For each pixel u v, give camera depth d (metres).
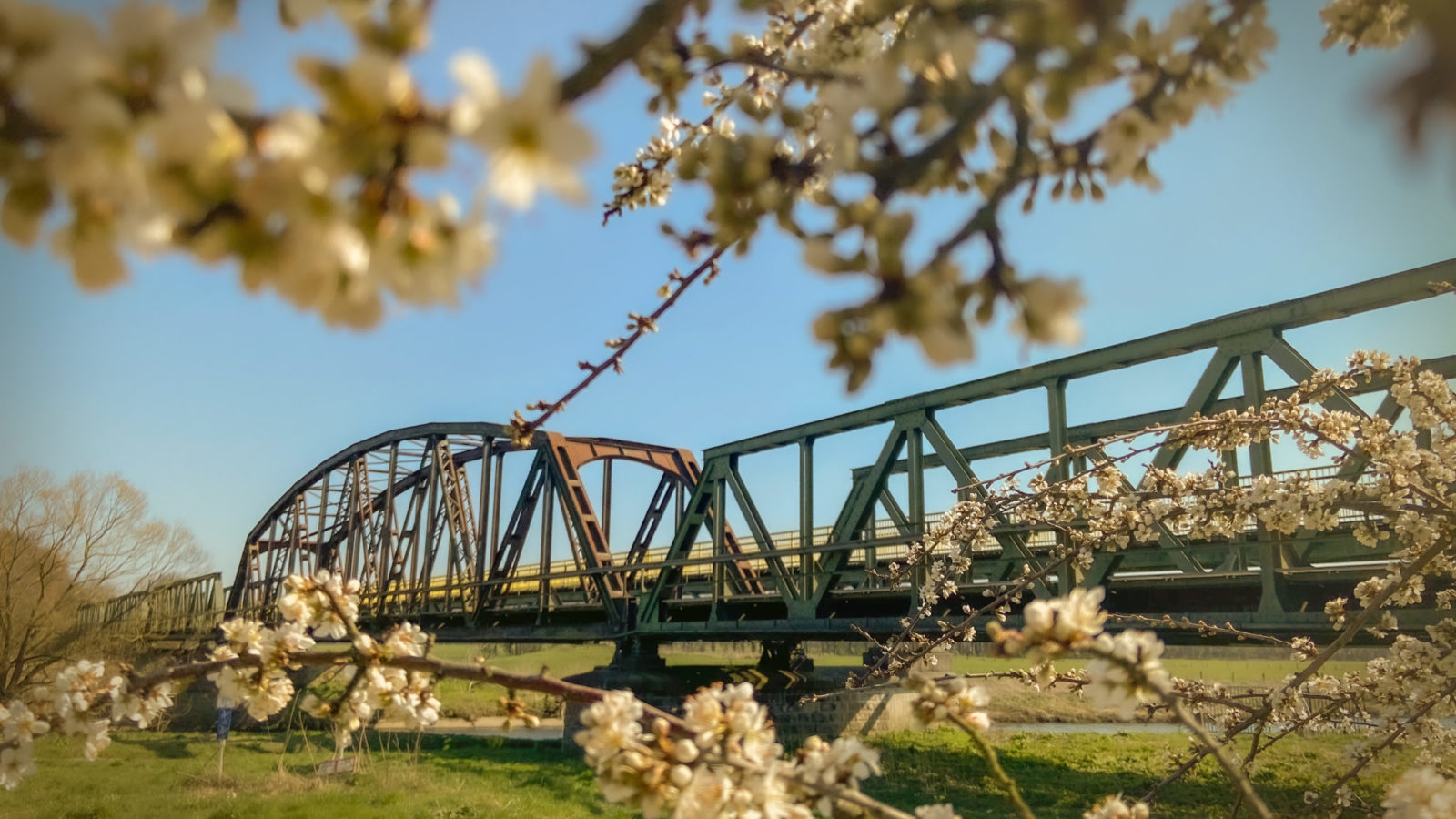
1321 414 4.91
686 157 1.26
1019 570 18.00
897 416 21.02
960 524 6.64
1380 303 13.01
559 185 0.60
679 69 1.72
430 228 0.60
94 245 0.55
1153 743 22.55
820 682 28.73
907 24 1.19
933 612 19.83
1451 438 4.93
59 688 2.43
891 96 1.08
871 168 1.07
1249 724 4.53
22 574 27.03
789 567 24.17
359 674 2.32
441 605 37.19
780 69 1.54
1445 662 4.51
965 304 0.97
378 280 0.61
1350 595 13.23
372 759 24.08
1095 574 15.84
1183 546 14.45
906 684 1.91
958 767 20.16
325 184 0.58
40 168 0.53
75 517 27.69
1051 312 0.97
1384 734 4.61
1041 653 1.63
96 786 20.08
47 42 0.52
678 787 1.58
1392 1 1.32
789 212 1.23
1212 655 21.30
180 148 0.54
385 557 39.44
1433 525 4.39
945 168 1.10
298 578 2.43
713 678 28.02
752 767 1.62
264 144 0.58
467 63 0.59
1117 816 2.42
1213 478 5.30
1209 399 14.98
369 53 0.60
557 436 32.72
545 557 31.88
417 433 39.81
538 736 32.25
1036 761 20.61
